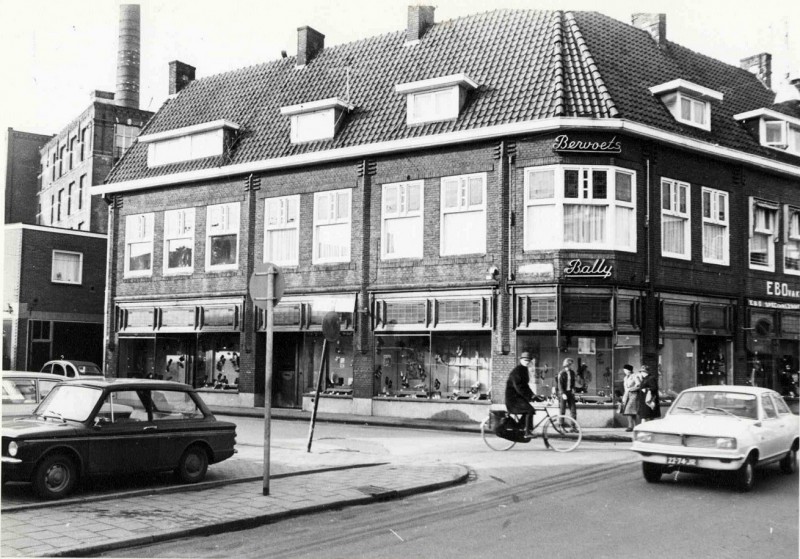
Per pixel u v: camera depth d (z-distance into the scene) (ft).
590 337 64.23
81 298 111.65
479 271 67.21
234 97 90.68
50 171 158.81
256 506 30.30
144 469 33.27
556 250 64.08
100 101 135.54
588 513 30.37
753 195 77.71
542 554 24.13
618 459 45.16
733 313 74.43
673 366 69.41
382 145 71.92
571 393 59.52
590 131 64.28
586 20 75.41
